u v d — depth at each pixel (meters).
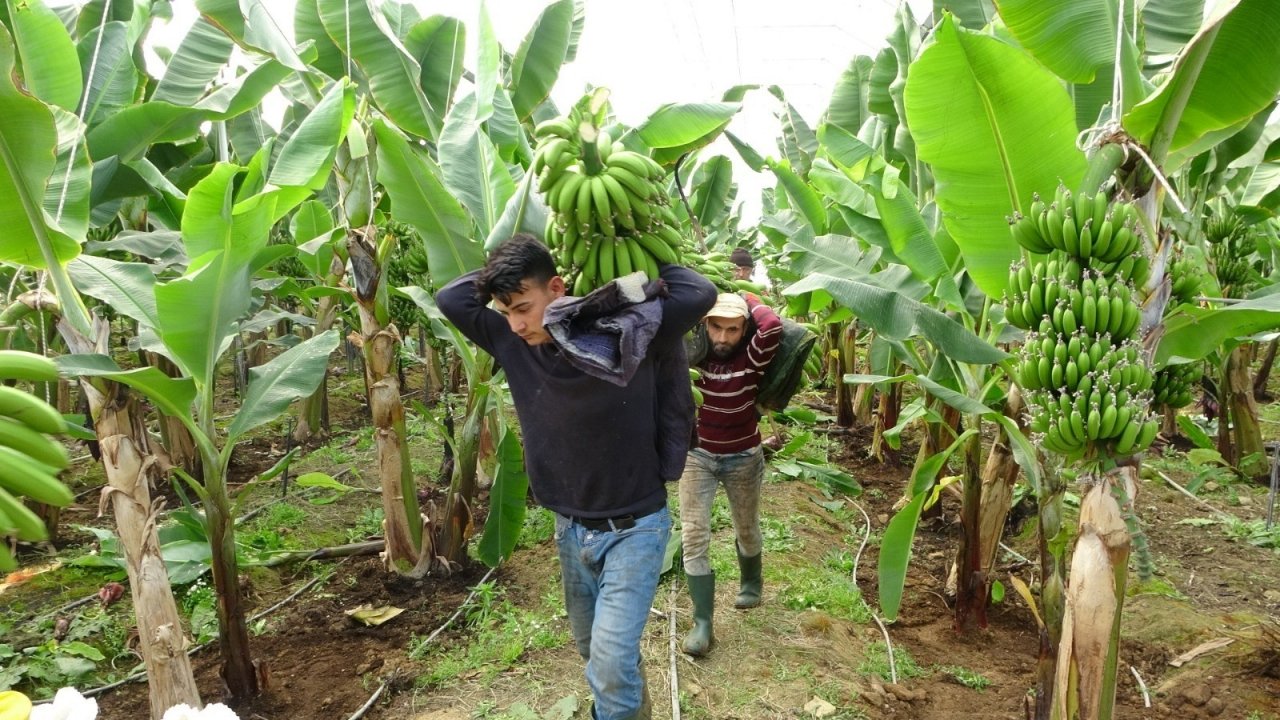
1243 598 4.89
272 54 4.21
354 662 4.08
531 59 5.19
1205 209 7.73
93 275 3.41
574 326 2.36
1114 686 2.75
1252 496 6.66
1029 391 2.86
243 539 5.37
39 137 2.64
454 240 4.29
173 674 3.08
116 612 4.46
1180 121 2.91
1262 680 3.87
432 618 4.47
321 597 4.73
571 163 2.55
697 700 3.57
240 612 3.67
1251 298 3.17
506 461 4.41
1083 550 2.70
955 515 6.27
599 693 2.54
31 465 1.41
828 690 3.66
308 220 5.82
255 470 7.16
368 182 4.38
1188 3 4.16
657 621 4.23
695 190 8.46
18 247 2.85
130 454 3.00
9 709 1.43
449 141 4.20
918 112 3.18
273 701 3.73
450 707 3.62
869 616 4.59
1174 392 3.59
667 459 2.75
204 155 6.52
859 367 9.96
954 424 5.98
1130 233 2.59
